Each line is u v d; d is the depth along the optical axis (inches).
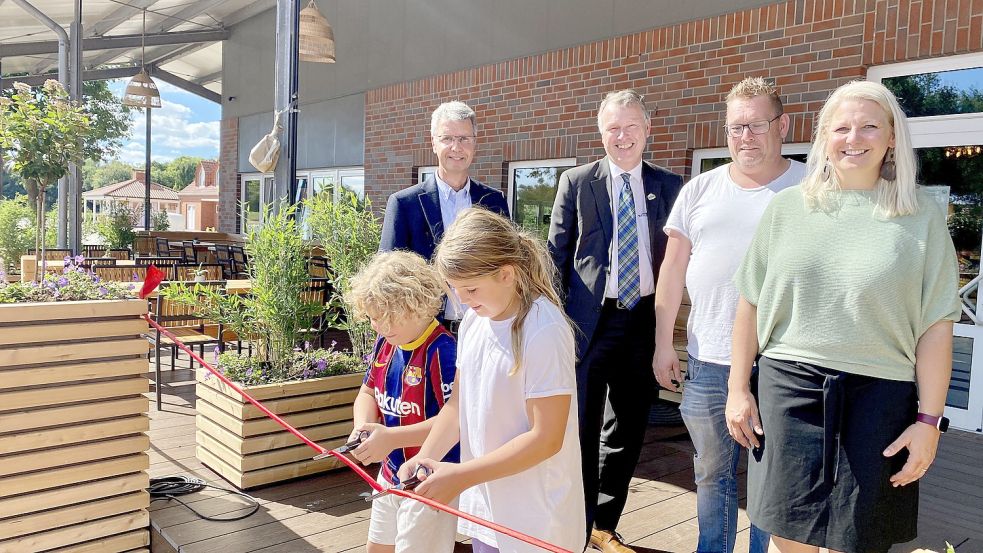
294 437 142.2
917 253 69.5
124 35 569.0
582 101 263.7
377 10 363.6
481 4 304.0
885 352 70.2
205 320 225.5
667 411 200.8
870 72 194.5
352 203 168.1
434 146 130.3
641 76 243.9
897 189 71.3
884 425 69.4
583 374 111.2
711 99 224.2
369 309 83.5
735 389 82.9
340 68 391.5
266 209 161.3
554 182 280.8
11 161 233.9
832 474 71.4
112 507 115.1
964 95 179.3
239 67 486.9
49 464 108.6
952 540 119.3
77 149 244.1
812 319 73.8
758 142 94.4
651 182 115.4
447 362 84.7
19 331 104.0
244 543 115.6
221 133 507.8
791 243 76.6
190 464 151.6
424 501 63.6
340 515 127.6
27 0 432.5
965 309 184.2
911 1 181.3
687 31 230.1
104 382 112.3
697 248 99.7
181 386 220.8
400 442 80.9
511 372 66.4
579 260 113.9
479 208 69.3
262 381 144.1
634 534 120.9
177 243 479.8
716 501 97.8
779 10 207.5
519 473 66.9
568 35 268.4
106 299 115.0
